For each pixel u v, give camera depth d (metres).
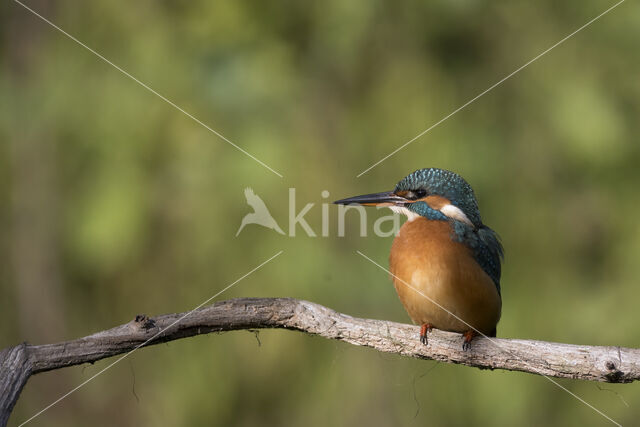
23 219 11.98
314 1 11.45
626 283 11.50
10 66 12.06
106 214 10.61
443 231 7.75
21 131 11.76
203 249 10.73
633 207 11.77
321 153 11.07
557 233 11.60
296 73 11.52
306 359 10.84
